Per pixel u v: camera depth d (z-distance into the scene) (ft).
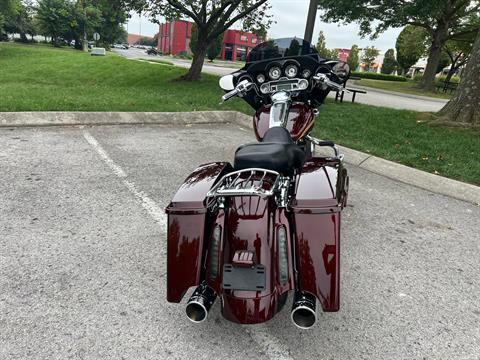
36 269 10.85
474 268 12.05
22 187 16.11
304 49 12.58
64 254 11.66
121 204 15.15
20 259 11.27
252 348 8.46
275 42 12.77
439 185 18.56
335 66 12.64
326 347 8.57
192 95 42.50
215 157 21.63
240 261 7.29
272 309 7.56
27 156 19.84
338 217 8.01
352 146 23.71
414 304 10.16
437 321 9.55
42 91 39.24
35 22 221.87
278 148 8.86
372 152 22.59
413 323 9.44
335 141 24.81
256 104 13.84
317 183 8.61
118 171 18.62
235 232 7.93
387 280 11.18
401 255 12.58
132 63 76.74
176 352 8.25
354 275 11.34
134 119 29.14
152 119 29.76
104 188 16.55
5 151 20.30
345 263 11.94
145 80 58.75
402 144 24.97
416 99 80.02
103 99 35.01
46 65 75.56
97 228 13.28
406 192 18.22
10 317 9.00
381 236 13.79
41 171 17.98
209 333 8.85
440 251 12.98
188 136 26.32
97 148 22.06
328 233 7.95
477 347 8.74
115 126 27.84
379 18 88.58
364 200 16.97
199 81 58.59
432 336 9.02
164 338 8.64
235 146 24.31
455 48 130.72
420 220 15.28
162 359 8.04
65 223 13.48
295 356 8.28
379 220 15.07
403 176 19.84
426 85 107.86
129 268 11.15
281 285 7.92
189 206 8.36
